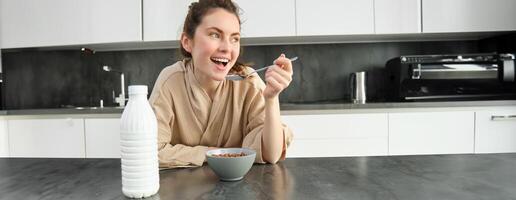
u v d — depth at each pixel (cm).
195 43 81
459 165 76
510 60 203
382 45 250
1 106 254
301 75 252
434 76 207
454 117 194
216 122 96
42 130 205
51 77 256
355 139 195
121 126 56
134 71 255
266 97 79
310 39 237
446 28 213
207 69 80
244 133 99
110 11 220
